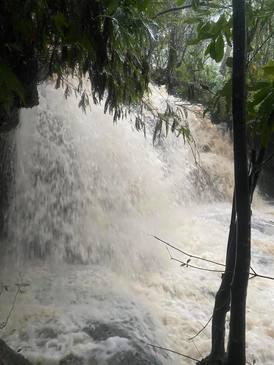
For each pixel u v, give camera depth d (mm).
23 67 2805
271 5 1524
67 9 2092
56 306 4402
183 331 4504
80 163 7145
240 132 1308
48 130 6621
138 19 2396
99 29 2330
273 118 1217
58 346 3643
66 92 4379
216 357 1952
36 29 2057
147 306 4855
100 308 4473
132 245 6719
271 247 7297
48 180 6504
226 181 11070
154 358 3670
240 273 1375
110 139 7984
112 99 3133
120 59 2668
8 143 5293
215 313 1960
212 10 1648
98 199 7289
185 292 5477
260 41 2014
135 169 8422
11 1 1867
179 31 3143
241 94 1292
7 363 2496
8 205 5648
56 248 6188
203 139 11609
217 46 1633
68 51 2406
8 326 3898
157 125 3564
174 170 9891
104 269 5859
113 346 3648
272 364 4234
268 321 4941
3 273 5191
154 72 3357
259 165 1531
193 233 7762
